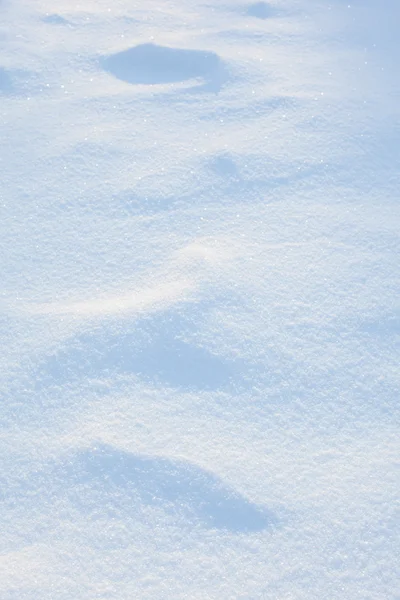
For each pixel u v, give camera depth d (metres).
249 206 1.88
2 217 1.84
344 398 1.40
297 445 1.31
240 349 1.47
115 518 1.19
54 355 1.45
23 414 1.35
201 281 1.60
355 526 1.18
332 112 2.25
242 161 2.01
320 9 2.99
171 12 2.96
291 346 1.48
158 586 1.10
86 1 3.06
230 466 1.26
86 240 1.77
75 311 1.55
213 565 1.13
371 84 2.43
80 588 1.09
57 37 2.74
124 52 2.58
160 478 1.25
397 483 1.25
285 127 2.18
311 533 1.17
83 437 1.30
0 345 1.48
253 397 1.39
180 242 1.75
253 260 1.68
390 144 2.13
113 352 1.46
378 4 3.04
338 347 1.49
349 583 1.11
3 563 1.12
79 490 1.23
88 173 2.00
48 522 1.18
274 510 1.20
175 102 2.33
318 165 2.03
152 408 1.36
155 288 1.60
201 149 2.08
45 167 2.03
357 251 1.73
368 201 1.91
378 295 1.61
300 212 1.86
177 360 1.45
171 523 1.19
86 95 2.38
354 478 1.26
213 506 1.21
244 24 2.83
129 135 2.16
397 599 1.09
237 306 1.56
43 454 1.28
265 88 2.38
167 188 1.93
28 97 2.38
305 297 1.59
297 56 2.61
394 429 1.34
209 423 1.34
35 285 1.64
